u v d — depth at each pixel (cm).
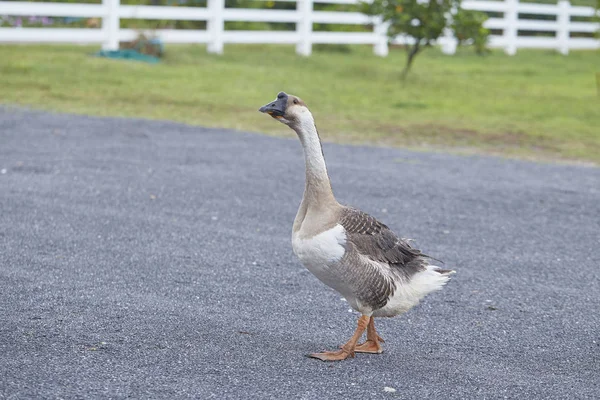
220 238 932
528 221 1073
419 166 1398
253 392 538
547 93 2439
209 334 644
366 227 604
